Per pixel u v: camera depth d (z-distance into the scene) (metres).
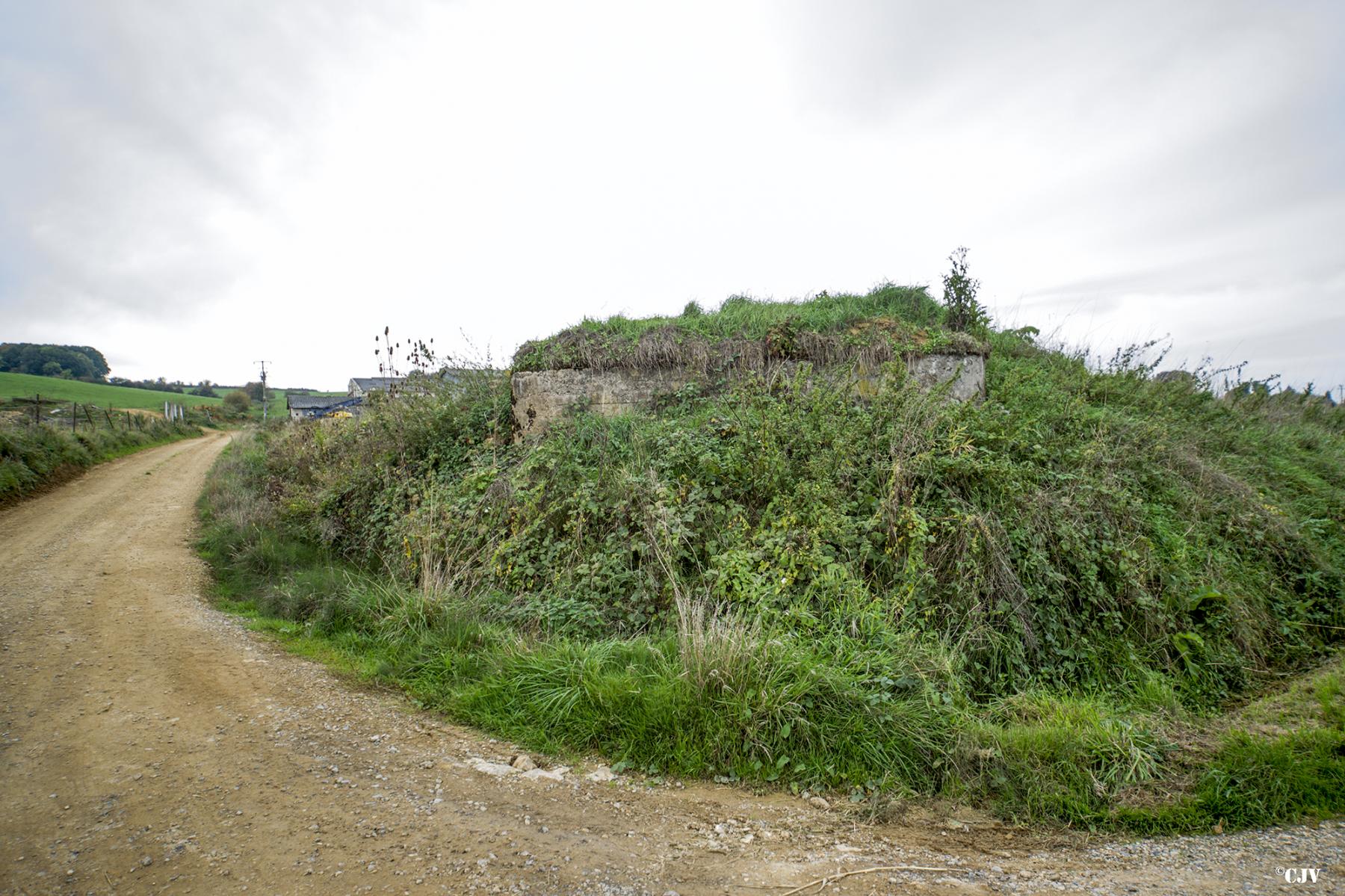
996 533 5.79
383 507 8.74
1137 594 5.57
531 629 5.65
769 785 3.76
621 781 3.79
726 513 6.55
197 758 3.83
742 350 9.59
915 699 4.24
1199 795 3.54
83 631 6.11
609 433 8.54
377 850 3.00
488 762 3.96
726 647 4.28
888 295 11.52
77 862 2.84
